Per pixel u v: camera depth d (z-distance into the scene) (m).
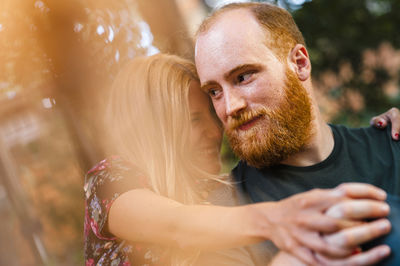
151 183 1.25
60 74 1.83
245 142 1.19
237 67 1.14
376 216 0.74
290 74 1.21
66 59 1.81
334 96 5.11
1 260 5.80
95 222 1.13
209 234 0.85
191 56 1.72
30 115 6.02
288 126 1.19
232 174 1.45
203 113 1.49
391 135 1.36
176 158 1.35
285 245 0.74
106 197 1.12
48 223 5.84
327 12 4.58
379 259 0.74
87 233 1.24
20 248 5.86
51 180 5.97
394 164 1.29
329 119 5.23
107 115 1.48
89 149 1.79
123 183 1.12
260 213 0.79
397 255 0.75
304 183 1.24
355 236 0.70
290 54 1.25
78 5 1.80
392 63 5.01
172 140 1.35
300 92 1.22
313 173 1.25
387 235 0.77
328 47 4.85
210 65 1.17
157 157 1.33
